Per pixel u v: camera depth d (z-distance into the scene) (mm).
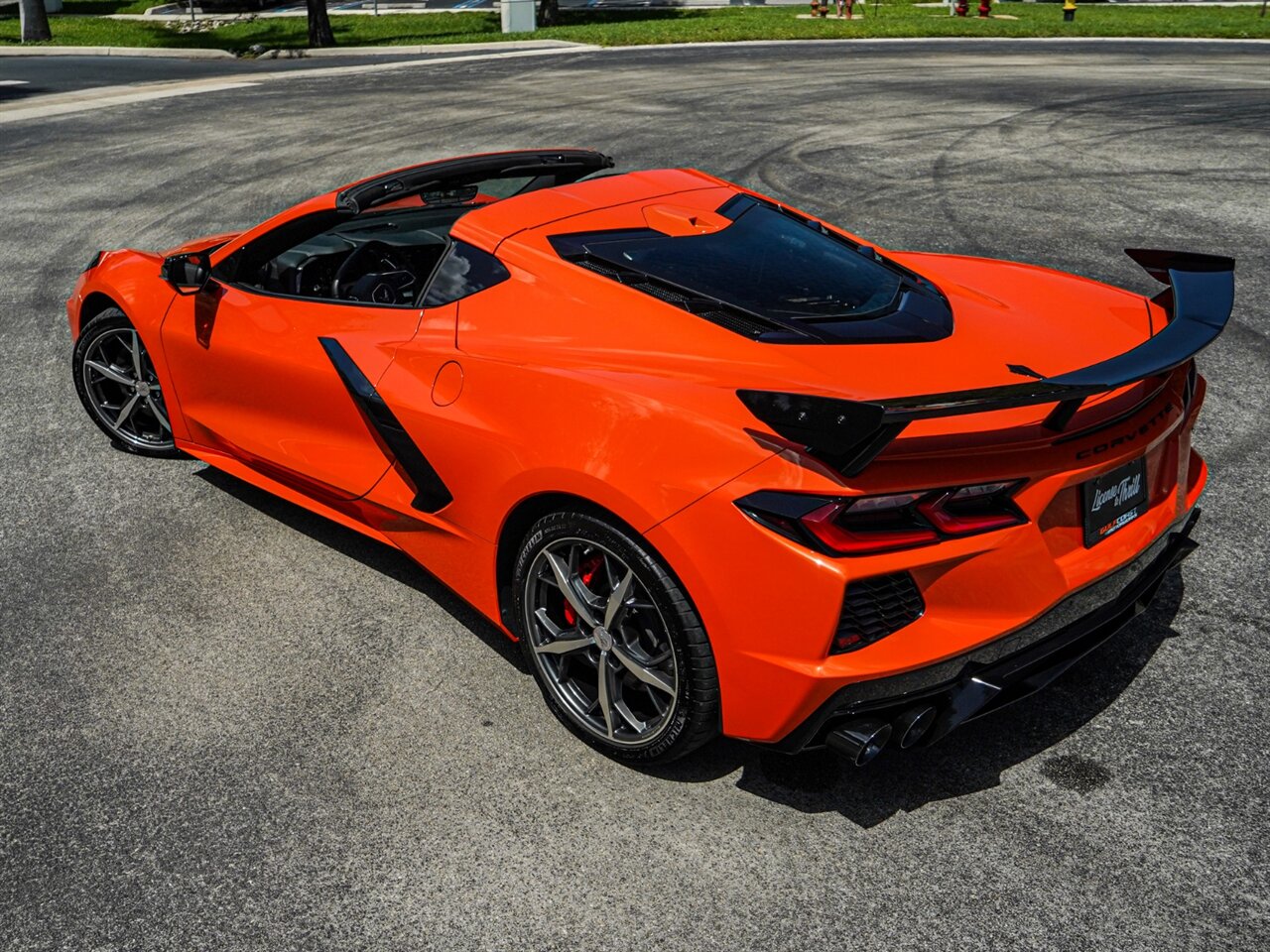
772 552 2277
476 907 2385
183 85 18828
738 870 2459
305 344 3520
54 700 3121
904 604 2338
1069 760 2771
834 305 2832
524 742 2918
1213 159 9984
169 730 2986
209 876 2492
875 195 8852
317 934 2328
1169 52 20297
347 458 3492
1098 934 2256
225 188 10016
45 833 2629
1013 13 28734
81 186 10375
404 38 27062
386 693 3127
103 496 4344
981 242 7402
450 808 2680
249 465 4027
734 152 10820
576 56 21641
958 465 2299
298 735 2957
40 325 6406
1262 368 5227
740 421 2387
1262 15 26891
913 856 2482
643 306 2807
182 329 4043
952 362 2584
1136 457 2590
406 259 3873
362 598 3613
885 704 2359
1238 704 2959
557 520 2695
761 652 2361
